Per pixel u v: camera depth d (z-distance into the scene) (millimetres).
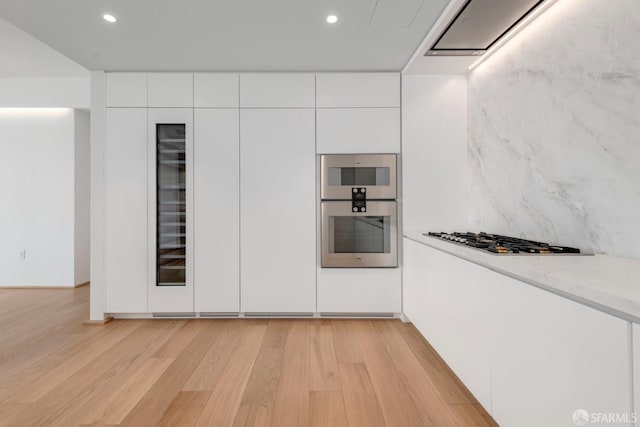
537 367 1323
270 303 3426
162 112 3428
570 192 1989
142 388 2143
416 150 3361
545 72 2189
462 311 2008
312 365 2451
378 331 3135
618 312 986
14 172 5020
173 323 3365
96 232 3438
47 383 2207
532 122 2330
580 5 1888
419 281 2875
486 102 2965
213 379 2254
